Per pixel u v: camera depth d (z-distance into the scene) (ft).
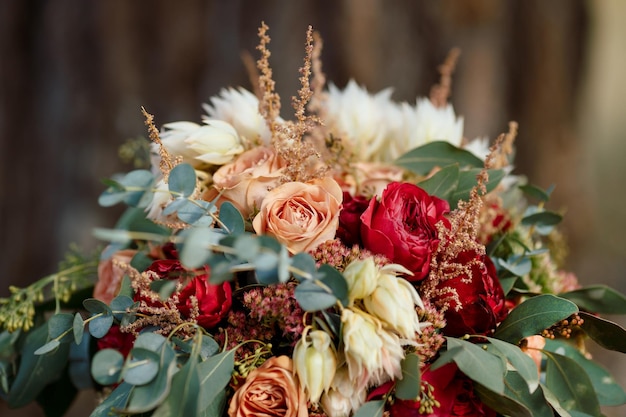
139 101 4.34
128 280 1.91
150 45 4.35
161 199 1.95
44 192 4.37
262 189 1.90
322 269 1.65
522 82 4.79
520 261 2.05
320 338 1.67
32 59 4.40
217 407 1.77
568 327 1.93
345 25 4.20
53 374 2.15
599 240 5.98
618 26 8.83
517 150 4.87
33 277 4.36
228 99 2.15
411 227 1.87
